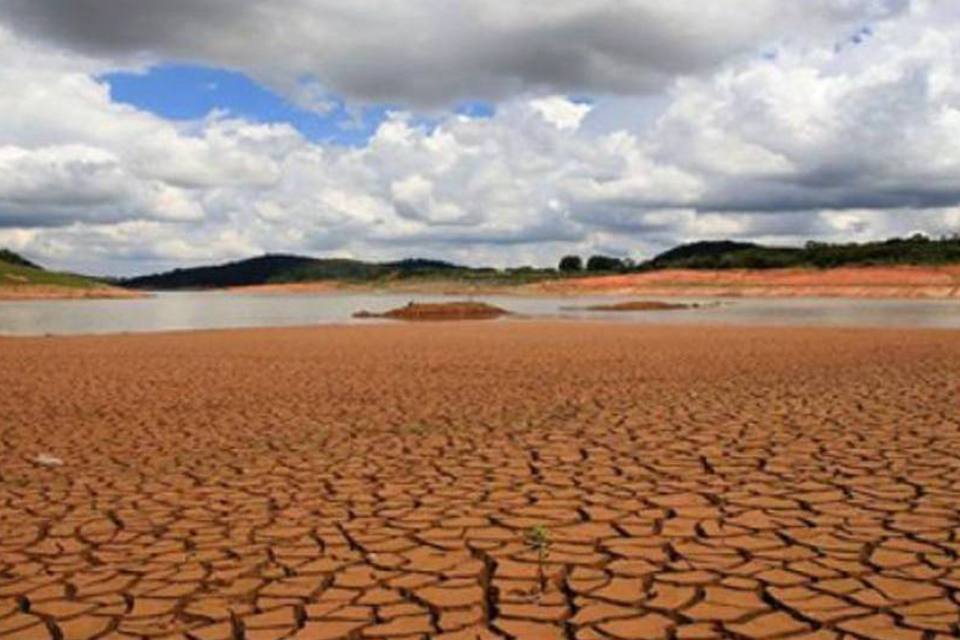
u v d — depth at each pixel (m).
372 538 5.26
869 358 16.66
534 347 20.56
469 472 6.98
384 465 7.30
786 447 7.77
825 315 40.66
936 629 3.77
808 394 11.33
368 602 4.22
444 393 12.09
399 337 24.89
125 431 9.21
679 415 9.71
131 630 3.92
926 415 9.41
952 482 6.39
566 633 3.80
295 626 3.94
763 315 41.16
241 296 130.25
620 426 9.05
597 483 6.53
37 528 5.57
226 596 4.33
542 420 9.55
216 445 8.35
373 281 178.38
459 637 3.78
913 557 4.75
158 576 4.64
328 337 25.11
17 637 3.86
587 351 19.23
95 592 4.42
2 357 18.80
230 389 12.80
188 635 3.86
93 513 5.92
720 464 7.11
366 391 12.41
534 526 5.46
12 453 8.03
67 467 7.40
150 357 18.55
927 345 20.03
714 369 14.93
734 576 4.49
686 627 3.84
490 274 150.75
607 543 5.08
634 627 3.85
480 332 27.11
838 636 3.71
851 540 5.07
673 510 5.76
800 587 4.32
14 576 4.67
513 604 4.16
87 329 33.28
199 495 6.38
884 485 6.33
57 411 10.70
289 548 5.09
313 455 7.78
